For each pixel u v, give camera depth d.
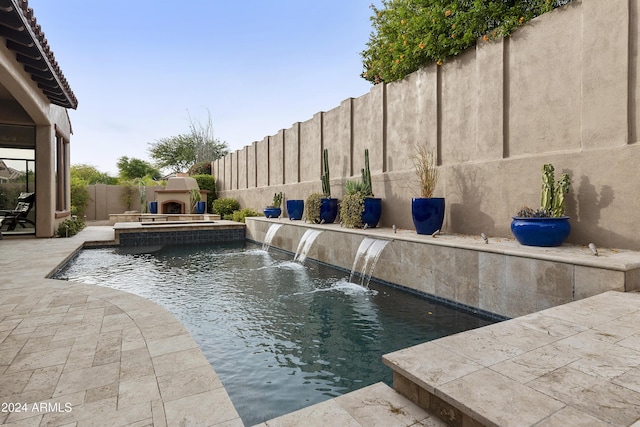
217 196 20.78
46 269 5.77
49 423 1.77
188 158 32.31
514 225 4.40
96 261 7.91
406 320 4.01
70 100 9.34
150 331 3.03
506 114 5.43
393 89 7.74
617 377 1.84
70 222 11.61
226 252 9.43
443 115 6.52
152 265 7.45
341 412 1.86
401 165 7.52
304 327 3.80
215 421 1.80
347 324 3.88
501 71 5.45
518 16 5.34
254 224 11.50
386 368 2.88
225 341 3.43
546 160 4.85
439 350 2.19
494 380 1.82
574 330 2.46
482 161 5.71
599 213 4.29
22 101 7.95
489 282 4.09
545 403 1.61
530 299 3.69
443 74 6.53
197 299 4.85
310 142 11.19
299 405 2.37
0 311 3.55
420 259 5.02
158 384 2.16
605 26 4.27
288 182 12.62
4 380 2.20
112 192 21.17
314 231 7.89
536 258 3.64
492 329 2.52
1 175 10.09
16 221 10.19
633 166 4.00
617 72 4.16
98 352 2.61
